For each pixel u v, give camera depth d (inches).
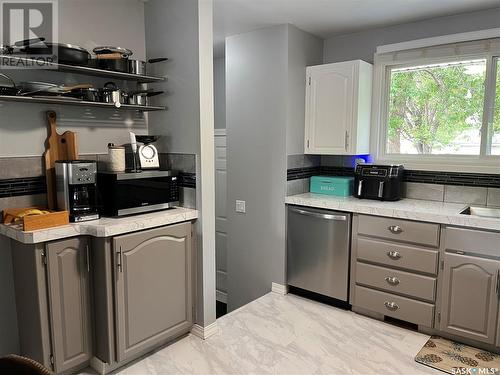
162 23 105.6
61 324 83.0
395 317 112.4
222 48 159.8
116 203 91.1
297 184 138.3
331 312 122.6
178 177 106.6
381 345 102.4
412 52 124.3
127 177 92.7
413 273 107.9
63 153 93.5
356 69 124.3
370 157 136.6
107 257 84.1
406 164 129.0
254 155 139.6
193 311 106.0
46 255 79.2
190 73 100.4
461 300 100.5
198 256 104.4
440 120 124.9
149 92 102.8
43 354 81.0
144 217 93.0
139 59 109.6
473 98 118.0
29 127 89.0
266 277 141.6
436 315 105.3
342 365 93.4
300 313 121.8
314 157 147.6
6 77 84.4
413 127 130.5
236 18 121.3
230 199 148.8
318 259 127.0
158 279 95.2
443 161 122.6
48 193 90.6
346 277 121.3
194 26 98.0
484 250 95.8
